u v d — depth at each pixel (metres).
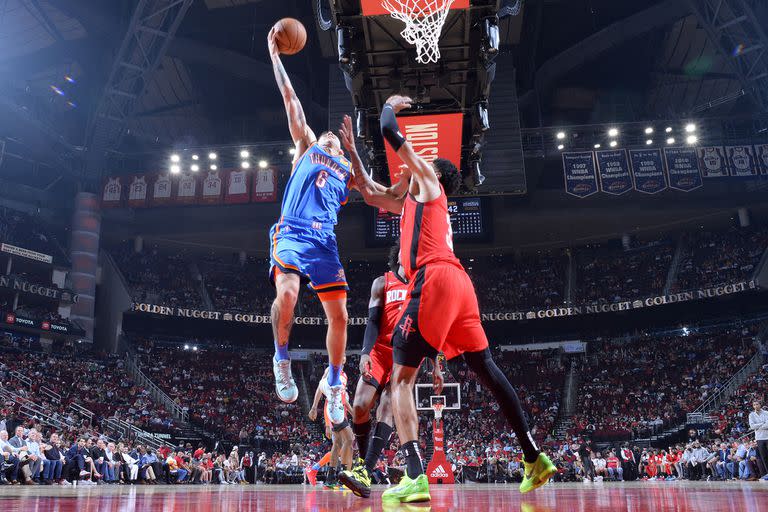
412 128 18.22
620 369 36.59
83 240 33.47
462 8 13.31
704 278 36.84
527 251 42.84
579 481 25.25
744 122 33.22
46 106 34.50
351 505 3.56
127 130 34.50
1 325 29.05
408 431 3.41
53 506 3.36
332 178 4.62
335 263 4.49
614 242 42.28
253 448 29.41
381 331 5.03
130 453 20.06
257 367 38.50
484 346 3.59
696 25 30.62
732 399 30.22
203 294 39.84
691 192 36.53
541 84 34.31
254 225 39.50
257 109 37.38
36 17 28.39
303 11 30.73
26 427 18.33
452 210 36.81
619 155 31.95
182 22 31.56
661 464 24.22
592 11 30.98
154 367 35.31
